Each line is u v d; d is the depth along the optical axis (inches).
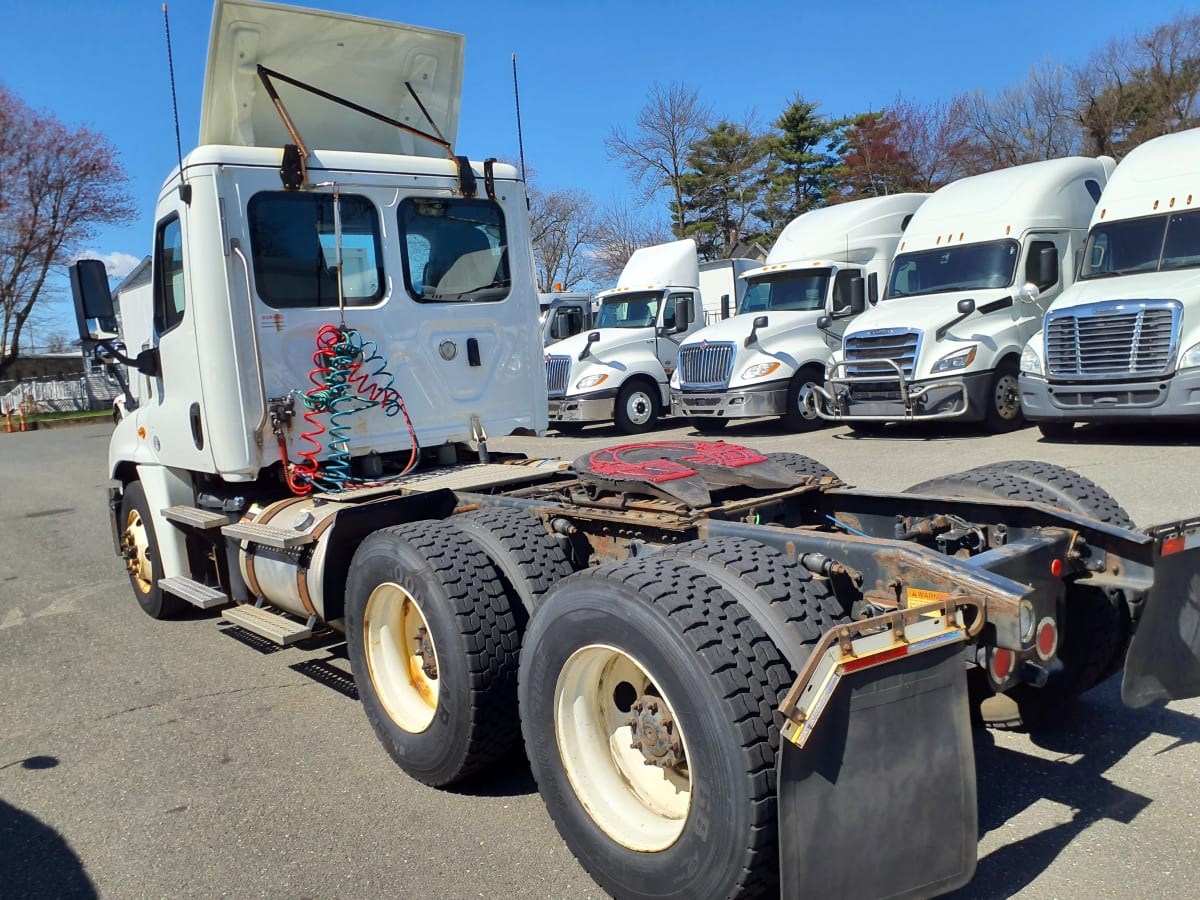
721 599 109.4
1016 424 506.0
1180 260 436.5
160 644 244.2
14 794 163.6
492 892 124.9
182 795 158.9
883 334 511.8
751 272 648.4
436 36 221.8
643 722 115.3
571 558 155.0
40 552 390.0
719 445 184.4
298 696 201.5
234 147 199.0
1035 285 513.0
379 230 213.8
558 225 2353.6
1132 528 152.5
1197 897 113.3
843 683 96.6
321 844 139.9
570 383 665.0
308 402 205.9
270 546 181.6
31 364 1804.9
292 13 200.4
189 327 206.2
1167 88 1469.0
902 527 163.8
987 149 1690.5
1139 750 152.6
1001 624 105.2
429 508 183.3
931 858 102.2
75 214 1588.3
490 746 144.5
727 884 101.0
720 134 2014.0
